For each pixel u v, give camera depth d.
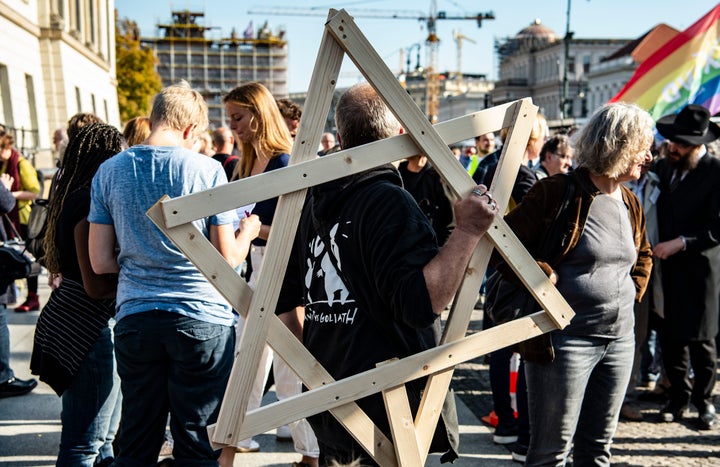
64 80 24.28
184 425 2.80
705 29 7.51
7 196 4.92
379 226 2.09
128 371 2.82
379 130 2.24
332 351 2.22
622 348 2.97
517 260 2.23
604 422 3.02
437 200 3.91
